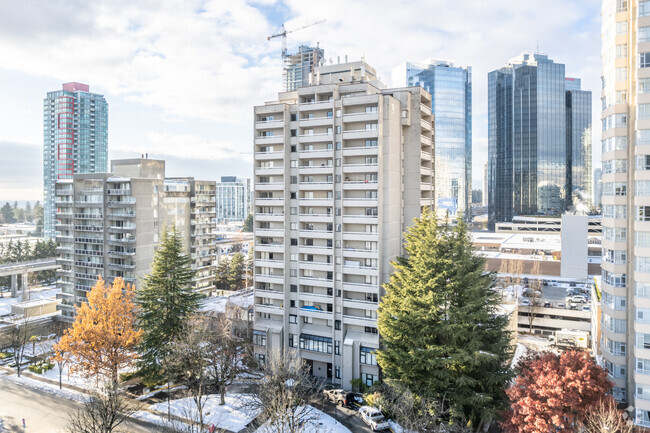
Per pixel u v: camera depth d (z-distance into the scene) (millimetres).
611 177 54656
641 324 49531
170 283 67812
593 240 156875
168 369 60844
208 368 66188
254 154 78000
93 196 95188
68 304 99188
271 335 75062
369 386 66812
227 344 66000
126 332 64500
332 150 72000
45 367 73625
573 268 114688
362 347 68125
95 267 94562
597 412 39625
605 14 57031
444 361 49781
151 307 67125
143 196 92125
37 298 126688
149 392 64750
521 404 41438
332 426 54219
